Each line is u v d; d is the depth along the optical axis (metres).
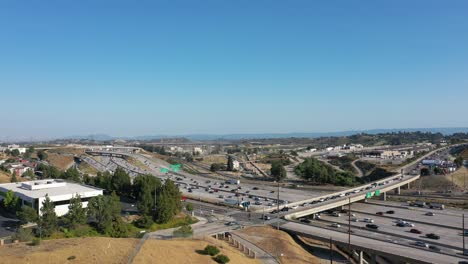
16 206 137.50
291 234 130.62
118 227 118.00
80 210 118.38
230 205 175.25
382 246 110.62
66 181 185.62
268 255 104.56
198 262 78.31
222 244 103.38
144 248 78.75
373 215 182.50
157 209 135.00
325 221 167.25
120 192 185.12
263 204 181.62
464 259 98.62
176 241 94.06
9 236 107.31
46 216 110.88
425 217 176.75
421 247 110.19
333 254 122.19
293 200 196.75
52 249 72.88
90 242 79.62
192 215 150.75
